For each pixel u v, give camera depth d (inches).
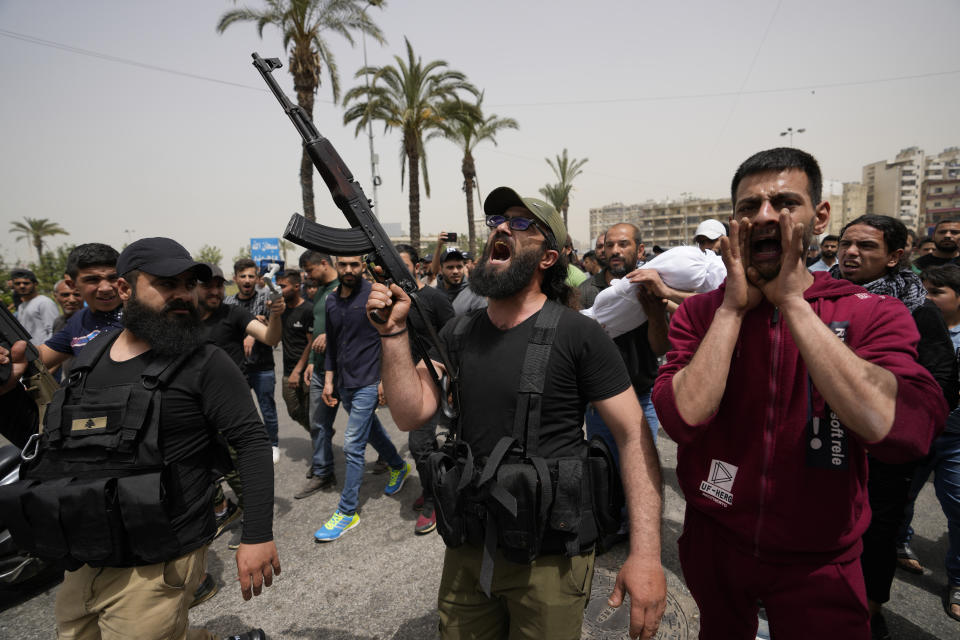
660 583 48.9
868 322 47.4
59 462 60.0
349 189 57.7
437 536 122.9
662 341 105.0
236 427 63.6
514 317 60.4
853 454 47.4
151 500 55.5
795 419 48.1
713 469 53.4
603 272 146.6
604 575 102.6
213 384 62.5
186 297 62.7
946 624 87.7
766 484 49.3
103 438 57.8
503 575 54.8
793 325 43.1
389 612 95.8
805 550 47.7
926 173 3740.2
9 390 85.6
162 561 57.9
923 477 99.0
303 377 158.9
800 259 43.0
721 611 55.4
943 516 126.0
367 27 510.0
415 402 60.1
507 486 49.8
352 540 122.3
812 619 48.2
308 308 167.5
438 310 136.4
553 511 50.7
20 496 56.1
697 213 4143.7
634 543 50.9
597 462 53.8
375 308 57.9
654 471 53.0
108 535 55.4
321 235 55.3
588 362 54.7
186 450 62.2
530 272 57.1
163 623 59.8
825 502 47.1
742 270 47.7
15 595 105.6
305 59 524.4
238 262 202.2
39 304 218.7
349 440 127.3
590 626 87.7
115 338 67.3
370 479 159.6
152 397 59.4
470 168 879.1
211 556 117.6
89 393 60.9
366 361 128.0
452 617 58.7
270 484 65.3
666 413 51.1
